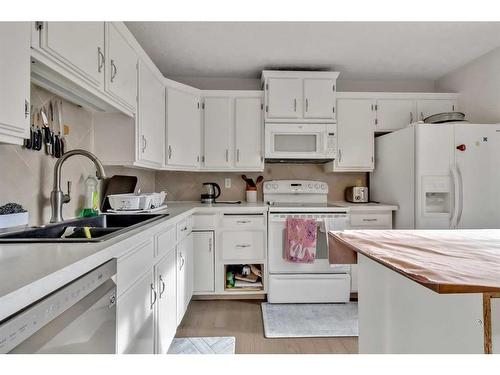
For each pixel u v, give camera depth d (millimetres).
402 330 1035
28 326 588
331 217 2621
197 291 2639
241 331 2143
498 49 2605
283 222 2625
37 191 1399
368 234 1408
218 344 1953
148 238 1387
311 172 3305
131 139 1976
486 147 2457
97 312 869
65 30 1162
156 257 1508
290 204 2932
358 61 2871
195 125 2875
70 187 1666
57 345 679
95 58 1402
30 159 1352
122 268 1097
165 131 2607
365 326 1321
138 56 1996
